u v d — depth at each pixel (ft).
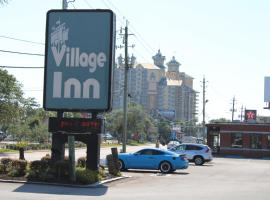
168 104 591.37
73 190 80.23
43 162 91.66
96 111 98.17
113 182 97.45
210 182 104.63
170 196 75.41
